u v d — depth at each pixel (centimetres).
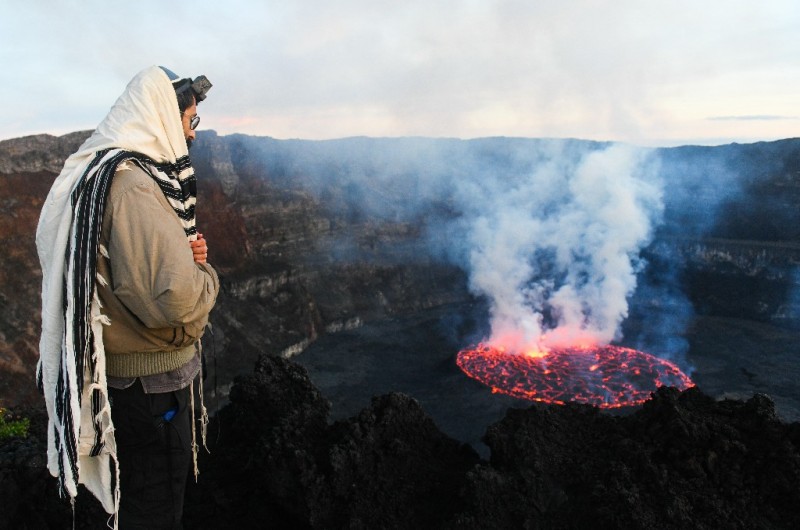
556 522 484
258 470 563
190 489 586
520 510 484
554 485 508
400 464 561
